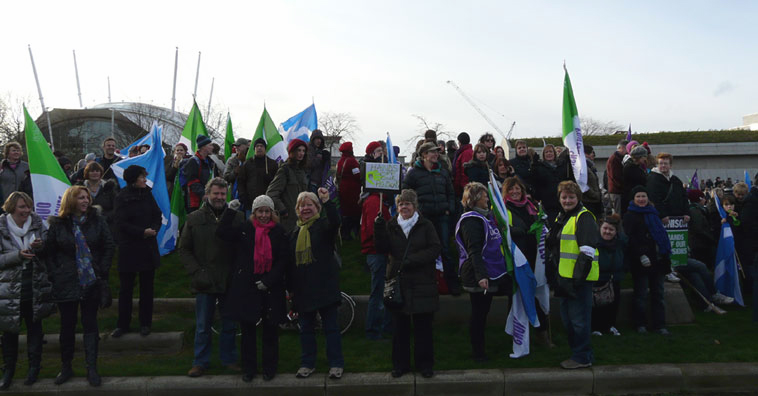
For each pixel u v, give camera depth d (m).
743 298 8.91
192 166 9.13
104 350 6.65
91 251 5.79
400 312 5.66
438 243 5.65
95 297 5.74
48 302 5.51
